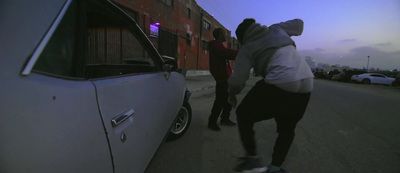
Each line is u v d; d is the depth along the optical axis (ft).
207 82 41.42
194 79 47.03
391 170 8.14
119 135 4.54
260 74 6.49
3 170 2.55
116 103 4.59
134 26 6.70
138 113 5.54
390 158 9.16
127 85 5.25
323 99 26.55
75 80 3.80
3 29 2.87
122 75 5.52
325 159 8.94
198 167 8.13
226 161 8.63
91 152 3.69
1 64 2.74
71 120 3.36
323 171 7.98
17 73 2.82
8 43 2.86
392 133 12.64
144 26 39.60
